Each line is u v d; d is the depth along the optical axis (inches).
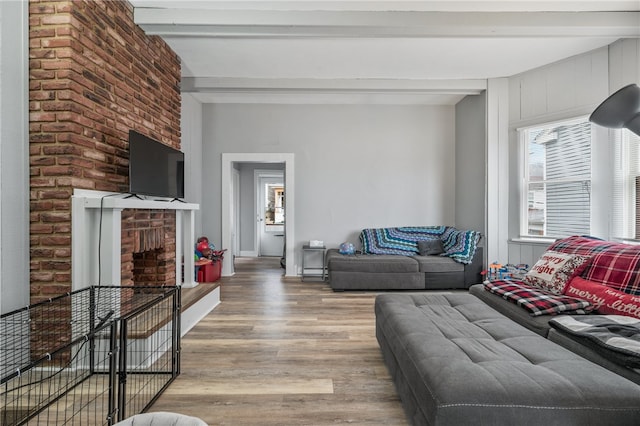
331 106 224.8
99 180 101.3
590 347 64.9
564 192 162.1
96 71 99.5
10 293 84.7
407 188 225.8
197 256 203.6
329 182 225.1
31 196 89.9
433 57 157.2
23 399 77.0
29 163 89.7
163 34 125.8
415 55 154.7
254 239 332.8
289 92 188.1
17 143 86.4
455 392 50.5
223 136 225.3
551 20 120.0
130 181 106.8
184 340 113.0
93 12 98.0
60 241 89.9
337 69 171.2
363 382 85.4
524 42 142.6
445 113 225.5
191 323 125.6
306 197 225.3
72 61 89.7
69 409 73.5
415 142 225.5
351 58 158.4
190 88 181.8
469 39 140.7
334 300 164.6
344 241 225.9
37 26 89.2
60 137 89.5
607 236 144.3
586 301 84.9
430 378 55.2
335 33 125.3
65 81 89.1
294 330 122.3
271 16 119.4
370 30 123.1
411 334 73.7
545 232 170.6
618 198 140.2
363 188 225.5
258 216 335.3
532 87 172.2
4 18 83.0
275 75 178.4
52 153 89.7
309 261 225.6
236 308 150.6
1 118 82.4
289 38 129.0
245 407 74.4
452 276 185.0
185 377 87.7
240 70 171.9
